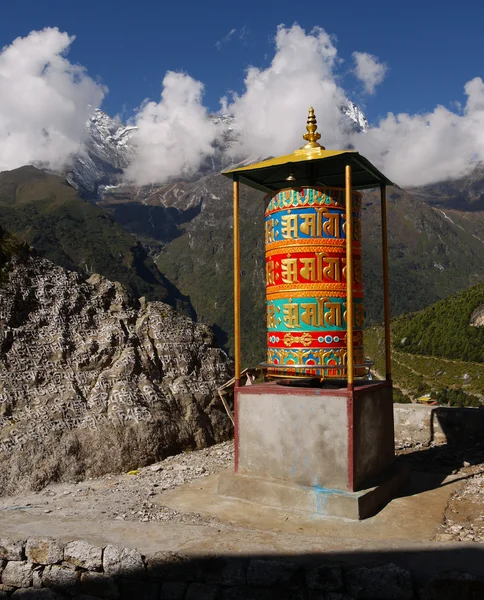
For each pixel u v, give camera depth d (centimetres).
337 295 879
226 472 888
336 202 885
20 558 643
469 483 924
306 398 823
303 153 905
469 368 10031
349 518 761
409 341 12112
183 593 590
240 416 880
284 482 830
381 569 553
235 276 912
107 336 1184
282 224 897
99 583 611
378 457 871
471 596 530
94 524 704
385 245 988
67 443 988
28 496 888
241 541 642
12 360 1059
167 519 762
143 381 1161
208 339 1336
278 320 901
